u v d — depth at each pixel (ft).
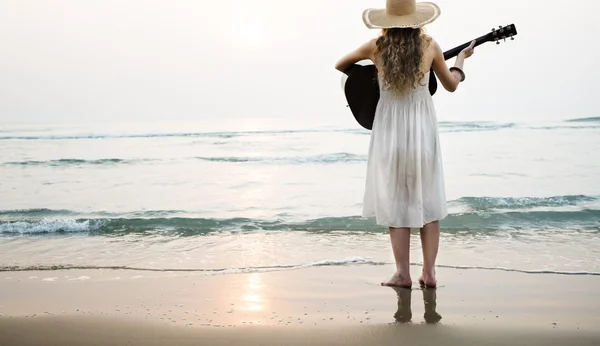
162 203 28.48
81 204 28.84
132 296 12.73
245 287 13.34
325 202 27.61
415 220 12.29
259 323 10.64
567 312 11.12
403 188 12.30
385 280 13.71
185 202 28.50
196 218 23.44
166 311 11.54
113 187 34.17
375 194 12.41
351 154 48.83
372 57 12.34
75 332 10.33
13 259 17.11
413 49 11.78
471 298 12.12
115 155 52.70
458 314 11.03
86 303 12.23
